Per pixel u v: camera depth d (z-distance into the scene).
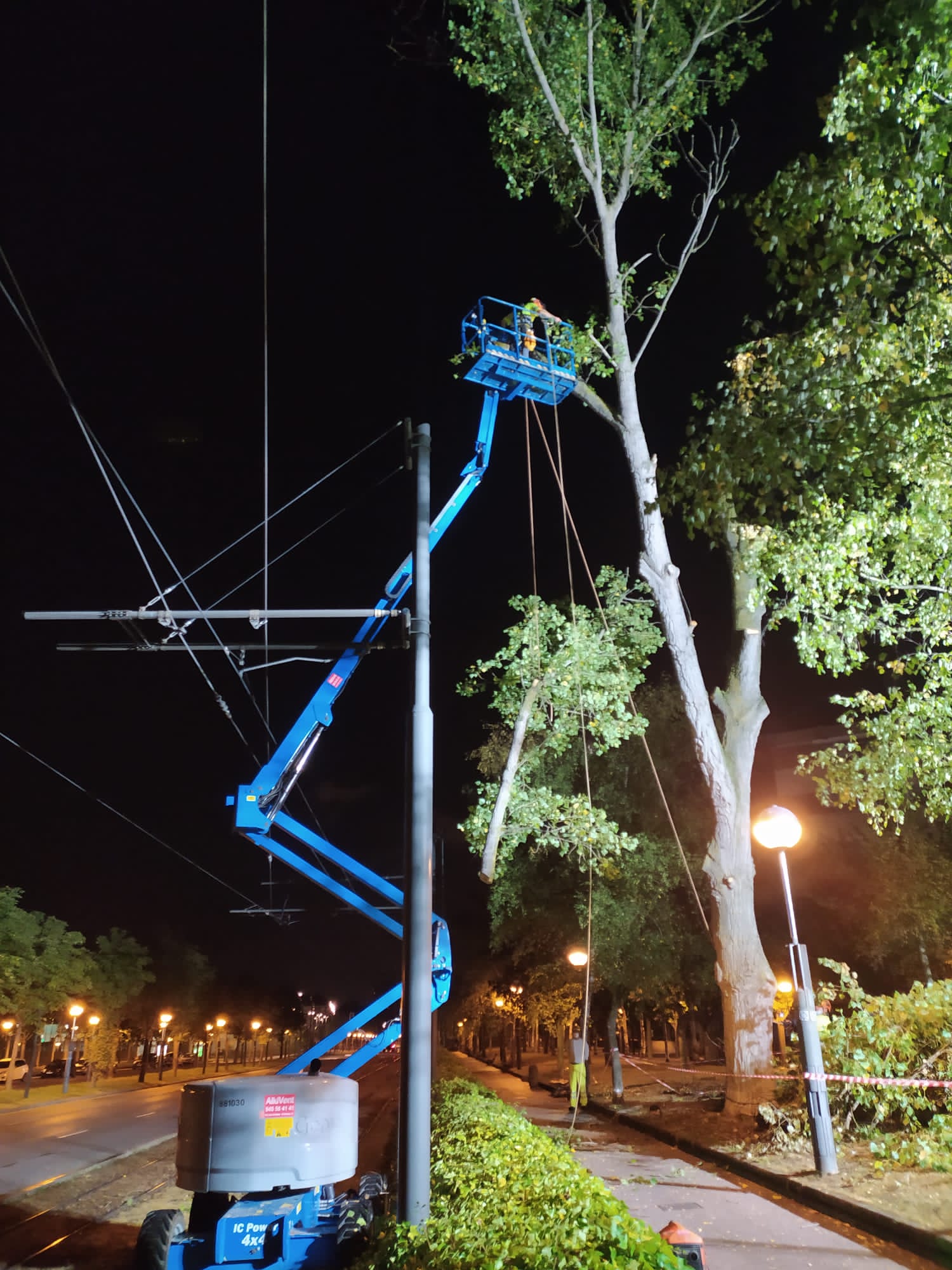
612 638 17.94
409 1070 7.66
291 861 11.68
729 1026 15.95
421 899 8.12
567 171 18.39
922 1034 12.12
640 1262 4.54
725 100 17.17
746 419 9.59
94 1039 53.47
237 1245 7.98
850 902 27.33
